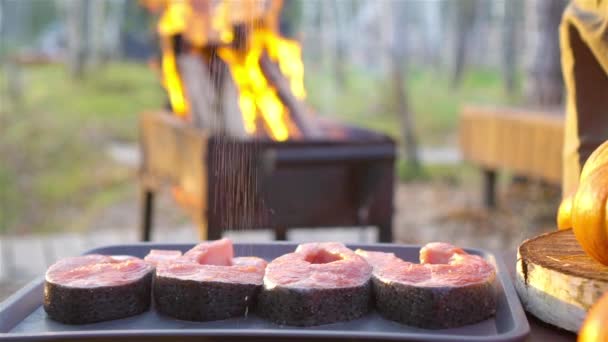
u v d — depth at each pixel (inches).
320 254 56.7
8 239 242.1
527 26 330.0
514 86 701.9
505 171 380.5
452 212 286.0
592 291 46.4
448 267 51.6
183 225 276.8
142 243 63.6
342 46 693.9
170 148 163.9
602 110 69.1
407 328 48.6
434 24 771.4
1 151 395.5
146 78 638.5
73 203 328.2
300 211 140.9
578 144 69.3
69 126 459.8
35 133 436.1
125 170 378.3
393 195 143.7
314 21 679.1
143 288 52.1
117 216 302.2
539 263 50.1
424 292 48.1
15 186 347.9
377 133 147.2
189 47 183.9
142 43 745.6
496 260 60.1
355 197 143.1
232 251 57.7
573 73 69.0
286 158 136.7
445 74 756.6
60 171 377.7
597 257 49.4
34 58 661.9
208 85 160.4
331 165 140.4
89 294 49.8
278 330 42.8
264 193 137.4
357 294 49.7
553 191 276.7
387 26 467.8
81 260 55.7
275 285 49.1
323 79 664.4
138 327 49.5
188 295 50.0
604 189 48.4
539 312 50.4
